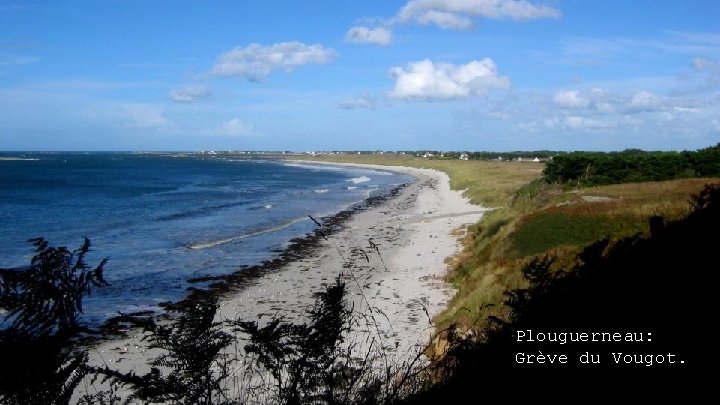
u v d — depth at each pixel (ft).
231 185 284.20
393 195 213.05
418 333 42.93
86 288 11.89
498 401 16.21
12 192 221.87
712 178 100.89
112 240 108.37
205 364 13.00
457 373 17.88
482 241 84.07
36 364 10.63
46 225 130.21
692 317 19.29
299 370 14.01
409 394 16.78
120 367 40.63
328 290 15.64
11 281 10.96
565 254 48.11
